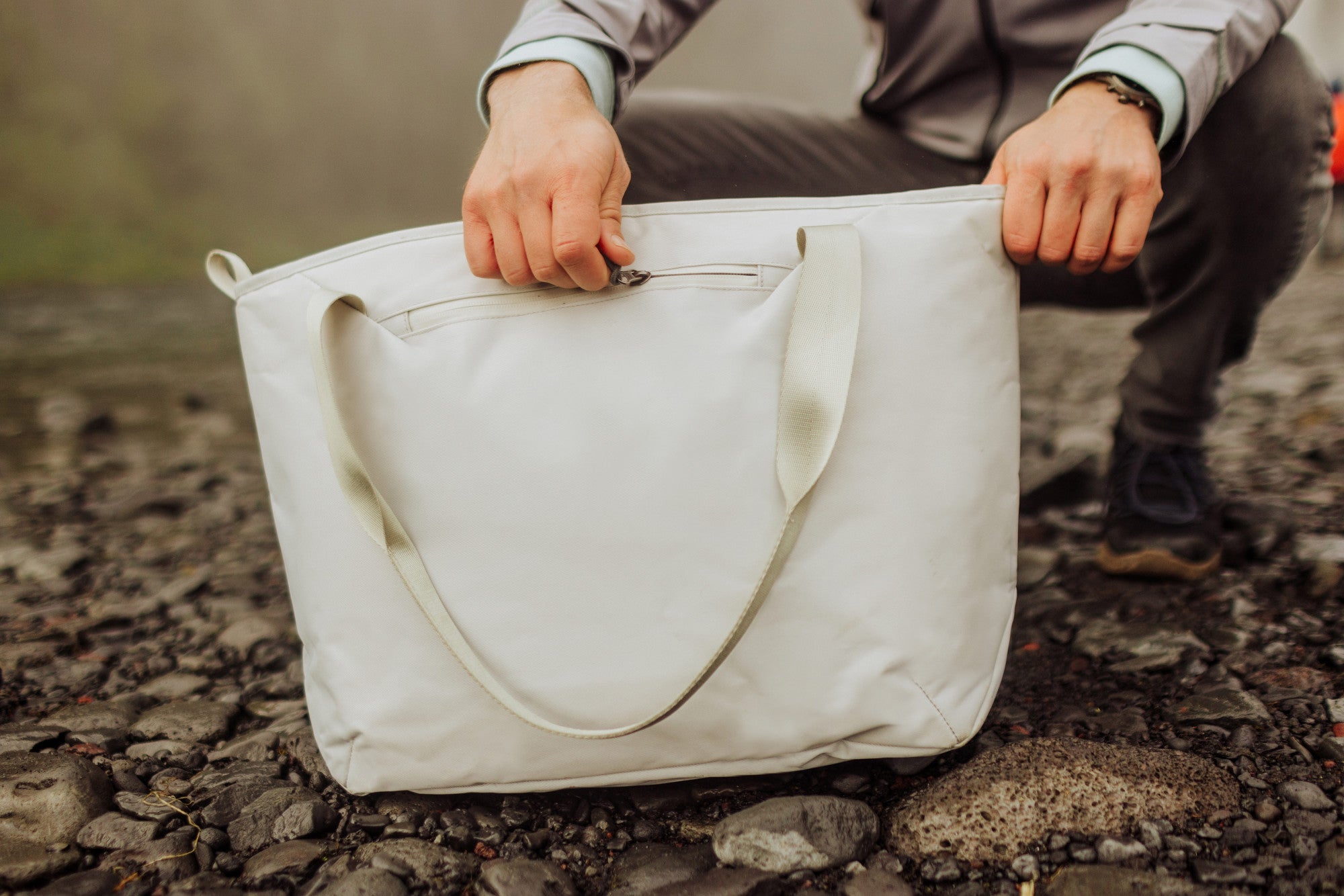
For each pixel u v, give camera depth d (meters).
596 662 0.90
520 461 0.88
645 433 0.88
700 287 0.89
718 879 0.84
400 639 0.92
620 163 0.90
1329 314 4.32
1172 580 1.46
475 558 0.89
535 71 1.00
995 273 0.92
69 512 2.44
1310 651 1.21
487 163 0.89
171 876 0.87
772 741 0.92
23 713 1.28
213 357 5.40
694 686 0.83
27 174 11.23
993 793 0.90
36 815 0.93
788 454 0.85
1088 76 0.97
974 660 0.94
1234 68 1.04
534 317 0.89
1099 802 0.89
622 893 0.84
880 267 0.89
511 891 0.82
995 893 0.82
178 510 2.47
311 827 0.94
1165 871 0.83
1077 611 1.40
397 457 0.89
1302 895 0.78
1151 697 1.15
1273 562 1.51
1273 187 1.20
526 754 0.92
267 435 0.95
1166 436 1.46
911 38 1.53
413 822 0.95
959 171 1.56
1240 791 0.93
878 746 0.94
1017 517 0.98
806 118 1.62
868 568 0.89
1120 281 1.57
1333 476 1.99
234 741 1.15
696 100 1.60
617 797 1.00
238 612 1.67
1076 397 3.36
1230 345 1.40
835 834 0.88
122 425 3.64
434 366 0.89
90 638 1.56
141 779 1.07
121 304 8.07
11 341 5.98
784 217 0.91
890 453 0.89
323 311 0.86
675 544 0.88
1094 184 0.89
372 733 0.93
